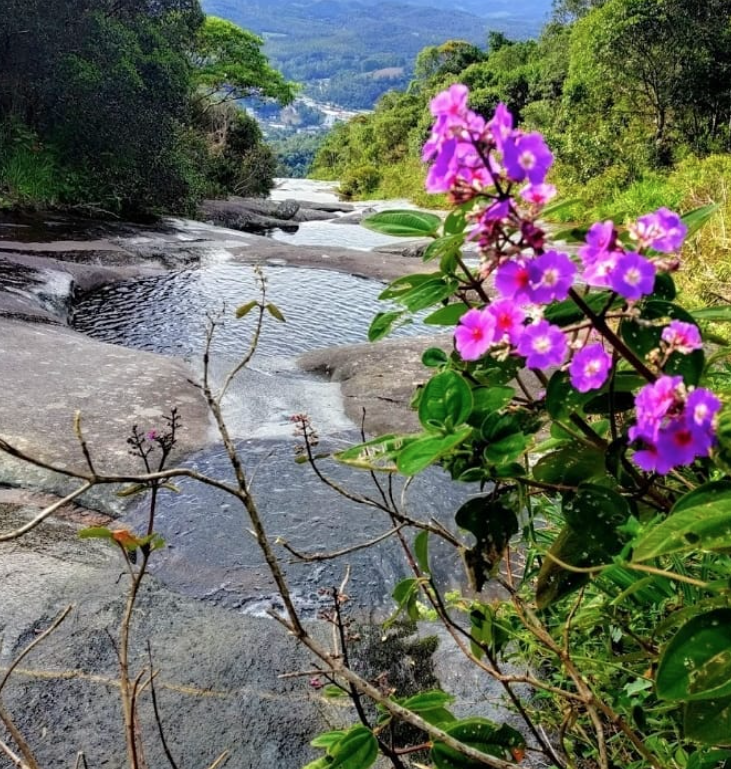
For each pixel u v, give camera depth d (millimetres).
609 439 1146
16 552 2252
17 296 5867
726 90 13328
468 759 1047
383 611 2209
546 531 1856
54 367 3916
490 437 983
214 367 4445
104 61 10719
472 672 1859
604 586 1411
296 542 2537
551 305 944
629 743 1456
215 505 2730
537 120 19328
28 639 1858
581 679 1136
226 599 2209
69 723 1610
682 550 769
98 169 11258
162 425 3367
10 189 9938
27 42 10078
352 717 1705
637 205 10234
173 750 1575
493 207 790
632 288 760
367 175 28000
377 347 4945
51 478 2785
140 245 9023
